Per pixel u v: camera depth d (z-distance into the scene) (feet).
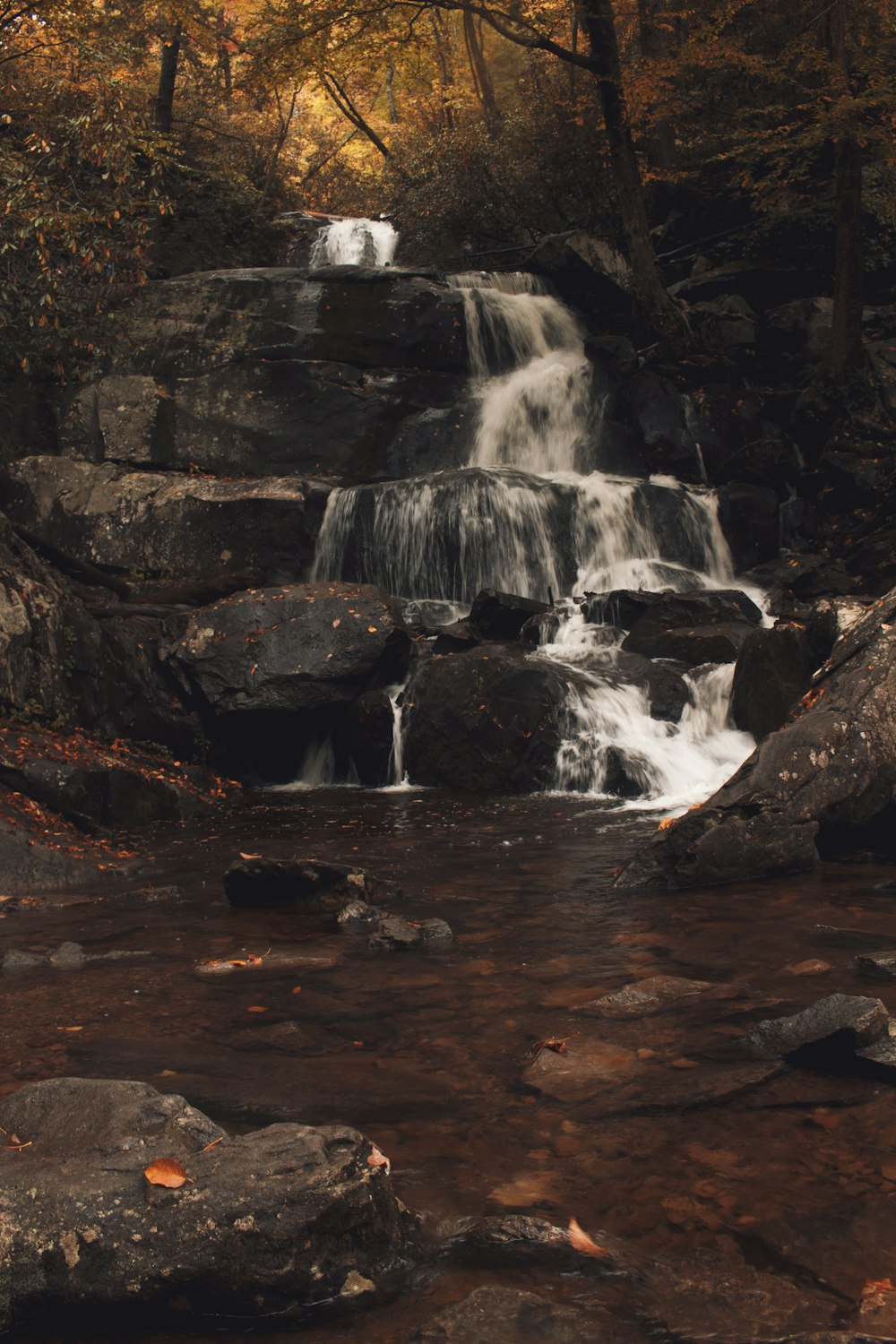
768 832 21.75
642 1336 7.35
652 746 35.32
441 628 43.45
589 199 77.30
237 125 99.19
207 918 20.38
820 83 64.34
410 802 34.01
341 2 59.82
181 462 55.57
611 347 58.59
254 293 59.00
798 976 14.97
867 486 52.24
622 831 27.50
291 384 56.90
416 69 98.27
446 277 63.72
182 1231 7.88
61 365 44.96
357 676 38.81
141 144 40.96
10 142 43.52
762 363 60.18
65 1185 8.26
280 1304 7.84
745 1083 11.43
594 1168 9.77
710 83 74.79
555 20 72.74
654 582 49.44
